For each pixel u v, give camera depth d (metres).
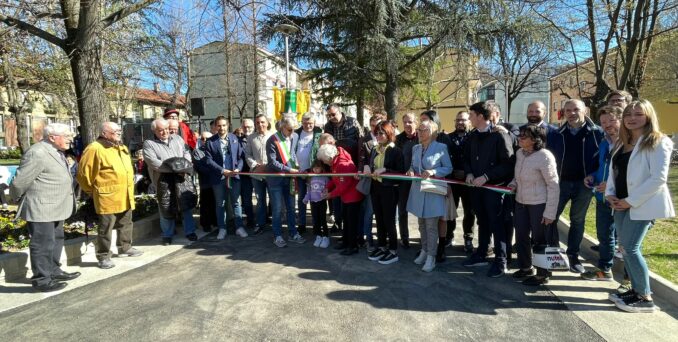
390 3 9.84
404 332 3.12
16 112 13.57
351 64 11.15
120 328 3.22
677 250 4.62
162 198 5.47
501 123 5.26
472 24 9.57
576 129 4.30
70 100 14.36
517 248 4.14
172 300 3.74
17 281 4.22
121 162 4.76
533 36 9.92
